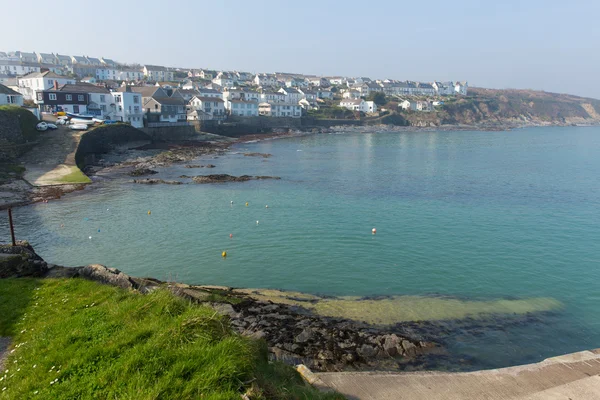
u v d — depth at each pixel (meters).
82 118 79.00
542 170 64.62
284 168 65.94
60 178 49.97
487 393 11.42
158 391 7.12
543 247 29.34
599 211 39.06
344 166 68.50
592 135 152.62
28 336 10.45
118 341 8.96
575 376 12.46
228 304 19.11
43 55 184.38
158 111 99.31
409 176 58.75
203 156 78.88
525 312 20.25
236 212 38.62
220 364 7.84
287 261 26.88
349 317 19.02
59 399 7.35
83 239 30.94
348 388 11.41
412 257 27.50
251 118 133.00
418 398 11.07
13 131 56.31
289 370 10.51
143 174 57.78
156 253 28.30
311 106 172.62
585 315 20.11
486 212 38.75
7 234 31.59
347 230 33.06
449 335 17.81
